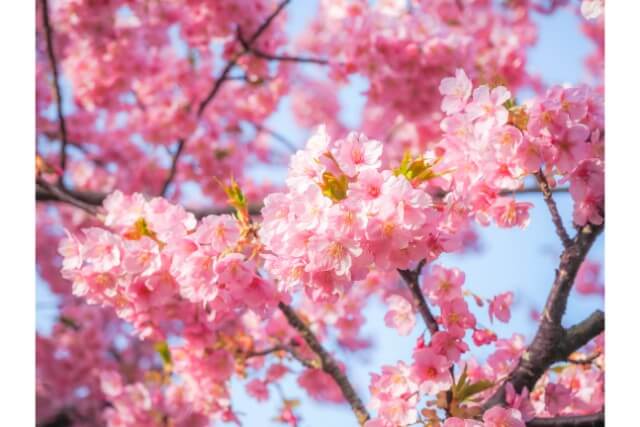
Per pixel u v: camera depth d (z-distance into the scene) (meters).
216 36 2.39
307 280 1.79
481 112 1.84
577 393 1.99
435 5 2.43
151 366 2.68
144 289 1.91
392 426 1.86
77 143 2.72
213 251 1.84
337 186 1.77
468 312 1.87
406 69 2.29
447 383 1.86
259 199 2.81
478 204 1.88
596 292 2.51
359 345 2.27
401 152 2.65
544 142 1.84
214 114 2.61
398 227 1.75
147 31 2.46
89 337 2.56
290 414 2.12
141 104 2.56
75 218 2.64
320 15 2.60
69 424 2.51
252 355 2.09
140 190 2.64
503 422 1.84
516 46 2.39
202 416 2.20
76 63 2.45
